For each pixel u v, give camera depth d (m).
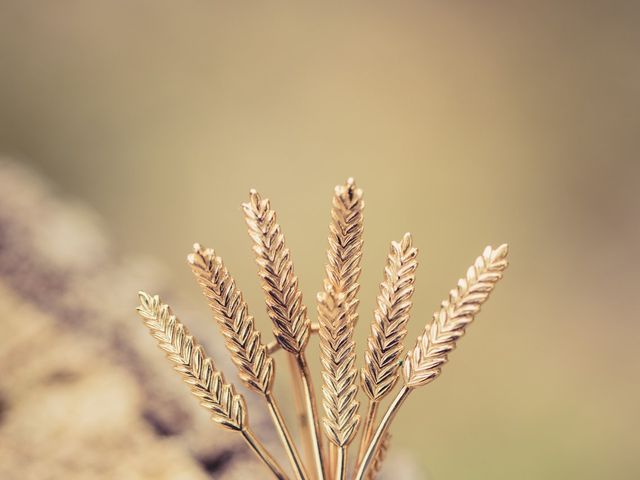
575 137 0.38
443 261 0.34
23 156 0.35
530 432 0.30
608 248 0.36
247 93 0.39
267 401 0.13
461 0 0.42
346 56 0.41
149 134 0.37
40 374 0.15
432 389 0.31
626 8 0.40
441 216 0.36
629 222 0.36
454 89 0.40
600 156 0.38
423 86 0.40
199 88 0.39
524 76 0.40
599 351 0.33
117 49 0.39
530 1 0.41
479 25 0.41
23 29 0.38
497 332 0.33
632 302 0.34
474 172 0.37
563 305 0.34
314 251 0.35
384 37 0.41
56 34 0.38
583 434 0.30
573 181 0.37
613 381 0.32
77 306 0.16
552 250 0.36
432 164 0.38
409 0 0.42
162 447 0.15
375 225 0.35
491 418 0.30
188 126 0.38
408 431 0.30
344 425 0.13
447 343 0.13
